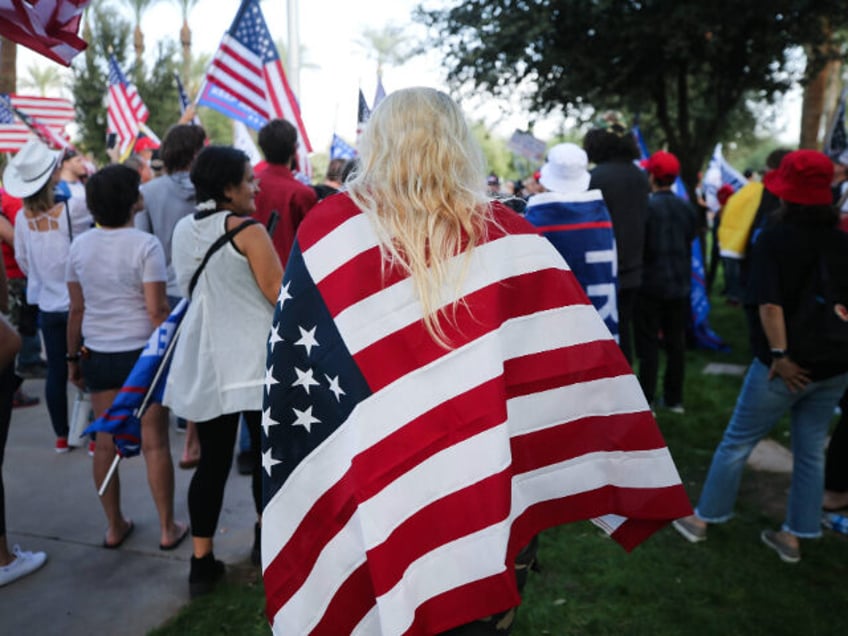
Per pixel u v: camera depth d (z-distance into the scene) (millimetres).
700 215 9547
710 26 7586
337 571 1587
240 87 5168
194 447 4164
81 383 3410
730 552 3211
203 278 2674
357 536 1553
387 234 1542
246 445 4105
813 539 3346
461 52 8695
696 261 6938
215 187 2705
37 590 2924
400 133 1581
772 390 3055
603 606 2791
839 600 2854
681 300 4961
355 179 1655
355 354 1523
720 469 3260
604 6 7352
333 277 1559
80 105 22438
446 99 1638
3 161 8766
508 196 1766
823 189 2852
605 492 1718
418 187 1551
